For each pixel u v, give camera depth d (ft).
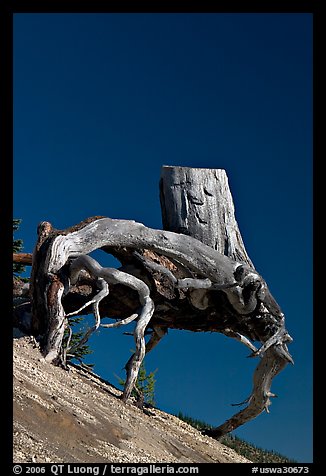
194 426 65.26
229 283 57.82
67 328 54.90
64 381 43.62
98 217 55.52
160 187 62.18
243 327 62.80
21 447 28.89
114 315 57.82
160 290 57.31
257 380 63.62
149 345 66.54
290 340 62.75
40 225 53.47
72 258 52.70
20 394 34.63
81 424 35.06
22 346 46.96
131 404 50.16
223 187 62.13
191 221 60.34
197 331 63.72
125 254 56.49
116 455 33.27
